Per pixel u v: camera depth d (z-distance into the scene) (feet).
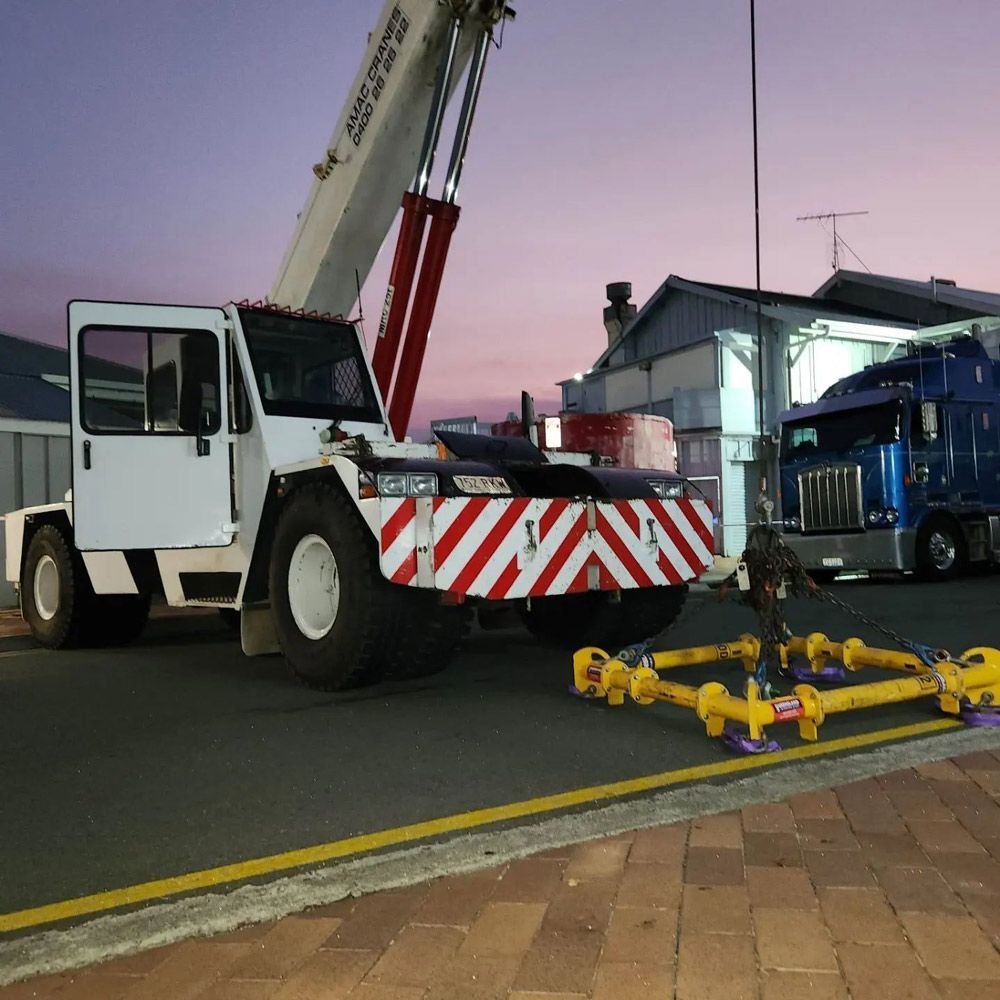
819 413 44.60
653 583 19.76
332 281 25.71
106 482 19.62
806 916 8.04
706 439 63.41
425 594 17.71
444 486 17.24
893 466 41.39
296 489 19.31
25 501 40.22
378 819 11.15
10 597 36.94
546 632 23.29
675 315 80.43
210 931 8.20
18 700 18.85
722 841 9.86
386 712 16.63
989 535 44.37
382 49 23.41
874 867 9.07
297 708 17.22
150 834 10.90
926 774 12.12
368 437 21.66
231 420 20.56
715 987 6.95
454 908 8.42
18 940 8.21
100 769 13.65
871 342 68.28
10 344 56.70
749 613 29.94
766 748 13.42
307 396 21.42
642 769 12.91
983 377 46.16
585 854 9.60
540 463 21.36
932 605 32.04
